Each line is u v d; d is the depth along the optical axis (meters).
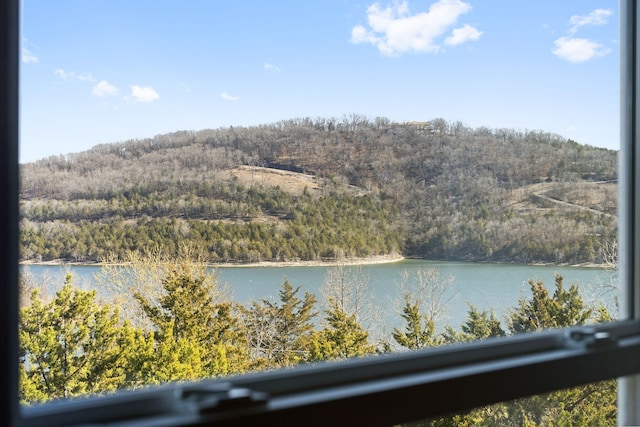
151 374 7.02
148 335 7.12
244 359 7.60
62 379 6.54
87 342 6.78
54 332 6.62
